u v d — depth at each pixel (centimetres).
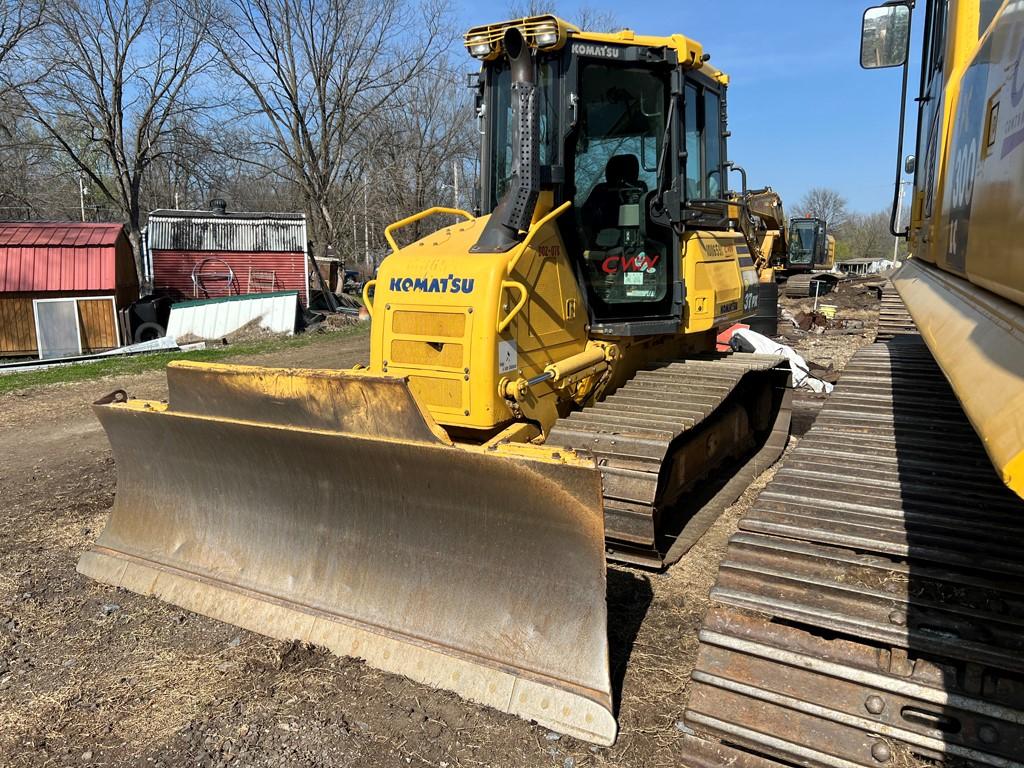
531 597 330
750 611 247
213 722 319
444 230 480
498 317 396
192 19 2617
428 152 3133
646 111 485
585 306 476
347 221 3662
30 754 304
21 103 2412
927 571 235
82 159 2923
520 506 323
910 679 214
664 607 407
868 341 1510
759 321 1322
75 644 380
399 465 347
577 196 466
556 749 296
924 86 461
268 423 379
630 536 401
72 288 1744
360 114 3080
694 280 522
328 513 385
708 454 556
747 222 911
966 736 204
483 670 327
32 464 746
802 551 256
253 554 408
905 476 299
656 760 289
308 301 2392
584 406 477
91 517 571
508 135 489
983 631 213
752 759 233
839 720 220
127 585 434
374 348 439
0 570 468
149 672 355
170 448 428
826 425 371
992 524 253
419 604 355
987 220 209
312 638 368
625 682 339
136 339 1836
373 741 305
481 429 404
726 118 590
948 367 189
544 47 437
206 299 2109
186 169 2784
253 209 4288
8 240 1739
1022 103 173
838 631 230
